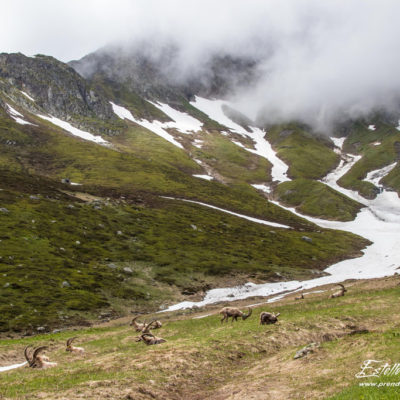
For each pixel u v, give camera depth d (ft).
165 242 345.31
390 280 175.42
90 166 640.58
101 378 64.69
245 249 367.66
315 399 47.83
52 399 54.80
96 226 342.03
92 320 189.57
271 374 63.16
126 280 254.27
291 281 295.07
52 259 254.68
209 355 77.41
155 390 61.05
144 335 98.94
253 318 122.11
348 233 528.22
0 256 238.68
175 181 641.40
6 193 362.12
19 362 109.29
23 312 182.19
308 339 85.71
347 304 119.85
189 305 228.43
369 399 40.63
